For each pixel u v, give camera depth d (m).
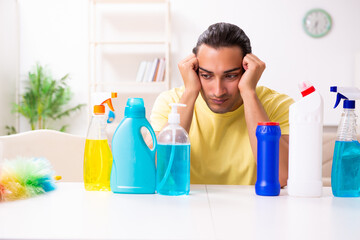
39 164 0.98
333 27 4.43
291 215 0.77
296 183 0.95
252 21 4.47
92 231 0.64
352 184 0.96
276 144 0.97
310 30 4.43
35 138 1.54
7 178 0.89
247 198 0.93
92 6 4.62
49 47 4.64
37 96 4.43
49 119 4.64
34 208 0.80
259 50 4.47
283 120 1.43
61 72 4.64
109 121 1.07
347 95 0.97
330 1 4.42
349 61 4.43
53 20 4.63
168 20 4.45
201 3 4.53
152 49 4.59
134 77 4.61
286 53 4.46
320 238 0.62
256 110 1.25
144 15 4.62
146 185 0.96
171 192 0.94
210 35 1.27
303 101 0.95
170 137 0.95
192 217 0.74
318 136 0.95
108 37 4.64
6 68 4.48
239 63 1.29
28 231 0.64
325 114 4.43
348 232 0.66
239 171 1.44
